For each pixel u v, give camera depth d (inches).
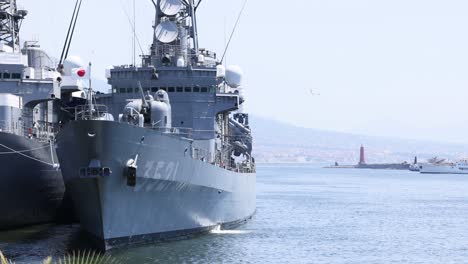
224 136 3390.7
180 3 3051.2
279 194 6943.9
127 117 2404.0
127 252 2301.9
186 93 2938.0
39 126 3085.6
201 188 2623.0
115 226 2244.1
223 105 2972.4
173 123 2925.7
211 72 2947.8
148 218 2364.7
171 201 2455.7
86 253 2258.9
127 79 2950.3
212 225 2847.0
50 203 2950.3
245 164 3629.4
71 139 2188.7
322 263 2541.8
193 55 3144.7
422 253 2869.1
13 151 2628.0
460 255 2834.6
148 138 2233.0
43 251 2316.7
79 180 2204.7
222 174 2834.6
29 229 2866.6
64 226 2984.7
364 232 3523.6
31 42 3348.9
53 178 2930.6
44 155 2859.3
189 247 2492.6
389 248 2979.8
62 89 3245.6
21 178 2704.2
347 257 2699.3
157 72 2938.0
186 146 2454.5
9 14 3189.0
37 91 2984.7
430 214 4717.0
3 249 2359.7
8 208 2704.2
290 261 2532.0
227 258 2402.8
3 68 2947.8
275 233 3208.7
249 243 2758.4
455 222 4158.5
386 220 4212.6
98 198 2180.1
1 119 2733.8
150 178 2288.4
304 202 5664.4
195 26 3225.9
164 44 3038.9
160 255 2310.5
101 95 3026.6
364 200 6156.5
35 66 3294.8
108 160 2150.6
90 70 2268.7
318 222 3951.8
